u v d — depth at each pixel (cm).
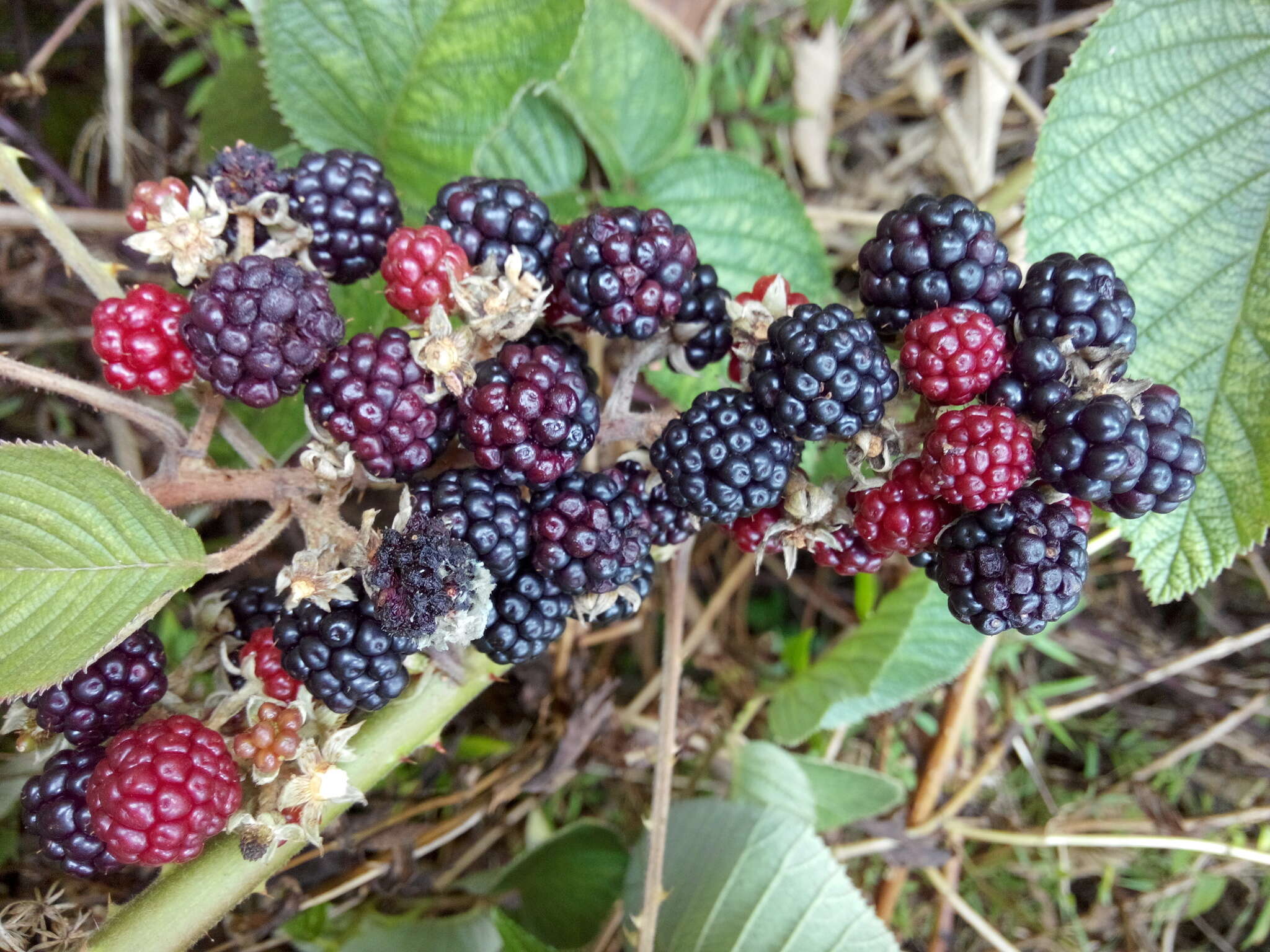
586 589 13
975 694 22
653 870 18
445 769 21
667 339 15
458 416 13
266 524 14
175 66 23
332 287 19
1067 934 24
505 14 17
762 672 25
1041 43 28
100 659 13
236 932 18
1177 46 16
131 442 22
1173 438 12
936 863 23
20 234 22
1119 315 13
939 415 13
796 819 19
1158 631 26
